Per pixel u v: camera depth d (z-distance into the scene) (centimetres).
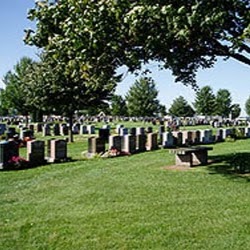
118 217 926
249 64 1290
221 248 734
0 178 1477
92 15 1046
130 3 1034
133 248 742
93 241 780
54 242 782
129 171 1547
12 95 5847
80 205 1045
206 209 978
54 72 2891
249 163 1631
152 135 2408
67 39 1102
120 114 10200
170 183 1289
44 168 1709
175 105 10062
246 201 1048
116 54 1194
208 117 8525
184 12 943
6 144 1695
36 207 1041
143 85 9350
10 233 839
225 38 1077
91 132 4131
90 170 1609
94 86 1317
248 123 6569
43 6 1203
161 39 1066
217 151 2247
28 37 1273
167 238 786
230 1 1027
